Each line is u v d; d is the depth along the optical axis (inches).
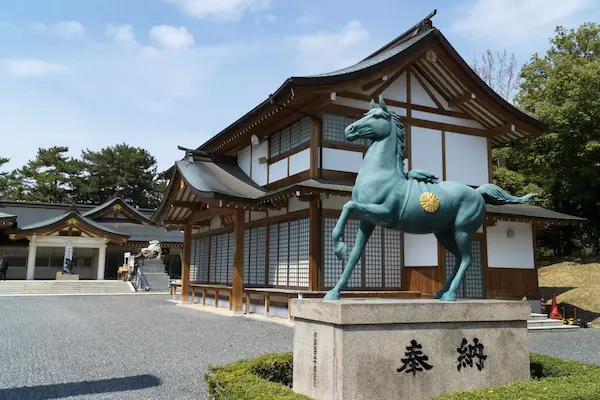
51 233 1272.1
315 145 541.6
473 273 597.0
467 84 596.7
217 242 776.9
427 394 198.2
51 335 443.2
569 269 869.8
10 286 1097.4
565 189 896.3
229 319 564.1
